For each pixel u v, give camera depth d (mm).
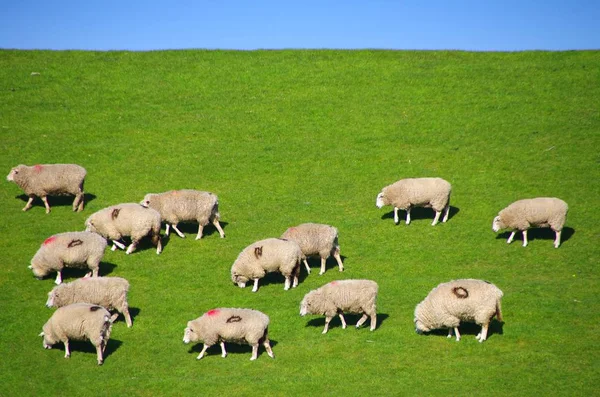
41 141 38531
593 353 21047
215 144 39062
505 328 22750
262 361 21391
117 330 23172
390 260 28156
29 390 19875
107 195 33312
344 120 41594
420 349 21766
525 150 37219
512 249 28688
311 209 32531
